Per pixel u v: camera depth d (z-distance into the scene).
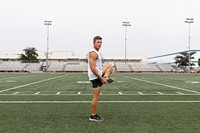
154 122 5.07
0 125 4.80
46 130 4.43
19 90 12.38
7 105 7.36
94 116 5.25
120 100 8.53
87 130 4.43
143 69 64.50
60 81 20.61
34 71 60.06
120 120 5.27
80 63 72.94
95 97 5.18
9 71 60.47
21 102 8.01
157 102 8.04
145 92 11.46
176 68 67.62
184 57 71.38
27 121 5.16
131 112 6.20
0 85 15.88
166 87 14.50
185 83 18.36
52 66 65.94
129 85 16.08
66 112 6.20
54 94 10.55
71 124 4.89
